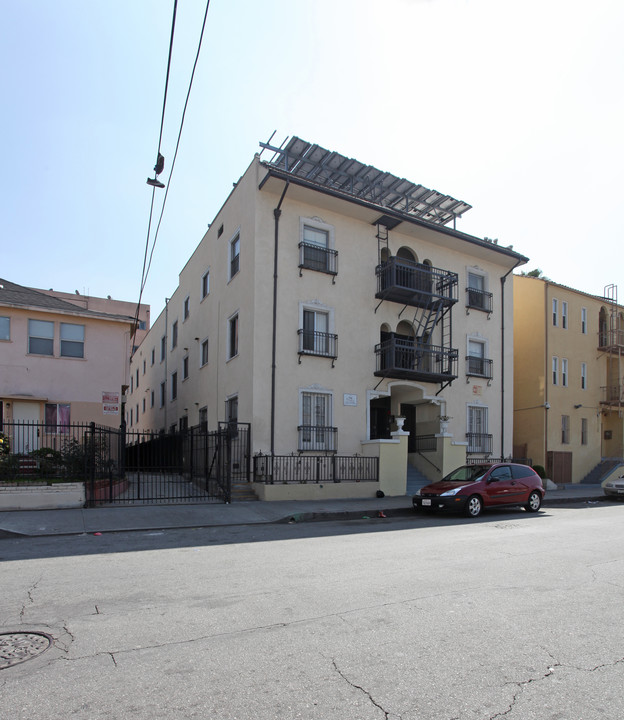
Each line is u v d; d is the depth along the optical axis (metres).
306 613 4.93
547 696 3.35
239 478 15.67
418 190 19.94
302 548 8.36
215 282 20.39
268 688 3.43
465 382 20.55
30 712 3.12
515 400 25.14
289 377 16.39
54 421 17.89
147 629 4.50
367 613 4.93
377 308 18.53
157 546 8.66
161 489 16.16
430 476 19.16
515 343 25.45
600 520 12.30
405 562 7.18
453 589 5.79
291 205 17.17
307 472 16.02
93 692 3.37
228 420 17.97
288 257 16.89
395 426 20.19
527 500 14.24
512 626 4.62
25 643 4.20
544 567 6.90
